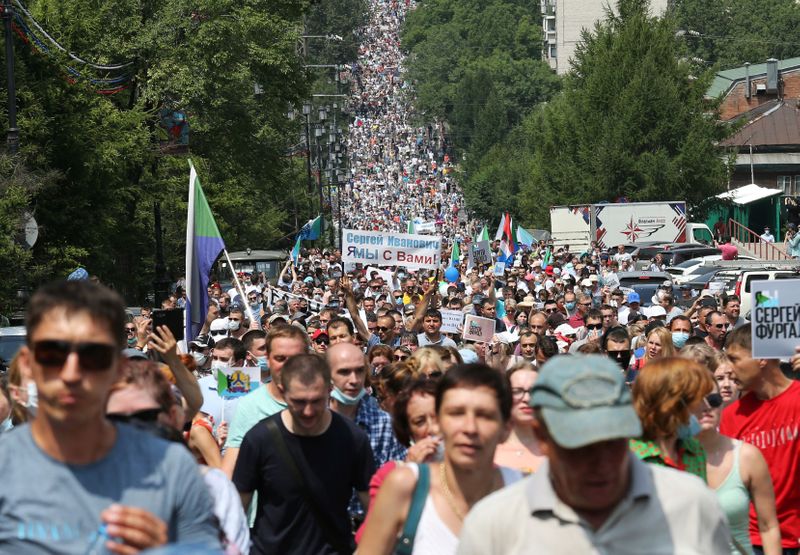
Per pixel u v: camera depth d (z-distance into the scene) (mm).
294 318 51094
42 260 72812
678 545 10211
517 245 140250
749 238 187125
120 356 9938
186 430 21188
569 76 183875
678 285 78062
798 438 17906
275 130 113438
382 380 21188
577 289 72688
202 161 102125
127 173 88938
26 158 65188
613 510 10164
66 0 86250
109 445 9961
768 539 15891
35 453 9836
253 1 102438
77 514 9711
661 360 14734
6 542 9680
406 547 12828
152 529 9430
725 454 15836
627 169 169000
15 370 14547
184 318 32500
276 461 17359
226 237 123438
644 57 172625
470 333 41469
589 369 9828
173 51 95625
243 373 24359
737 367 18250
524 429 16797
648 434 14688
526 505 10297
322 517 17438
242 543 12992
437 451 14953
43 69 74688
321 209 157375
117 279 88500
